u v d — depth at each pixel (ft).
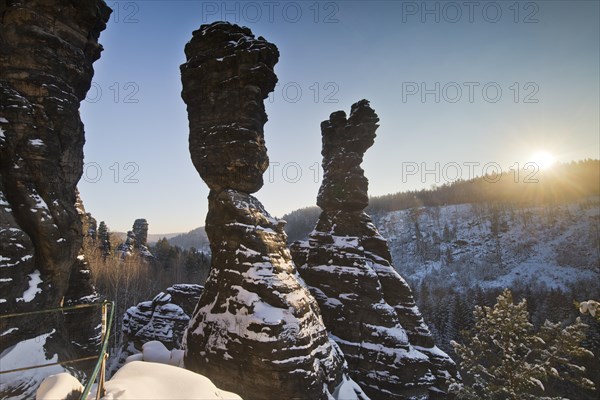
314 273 110.42
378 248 116.88
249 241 68.74
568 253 431.43
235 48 74.38
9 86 53.78
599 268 384.88
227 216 71.72
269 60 77.41
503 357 67.92
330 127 124.88
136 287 207.62
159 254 381.40
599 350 153.48
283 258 72.84
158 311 115.75
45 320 50.42
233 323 62.80
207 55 75.31
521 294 292.81
